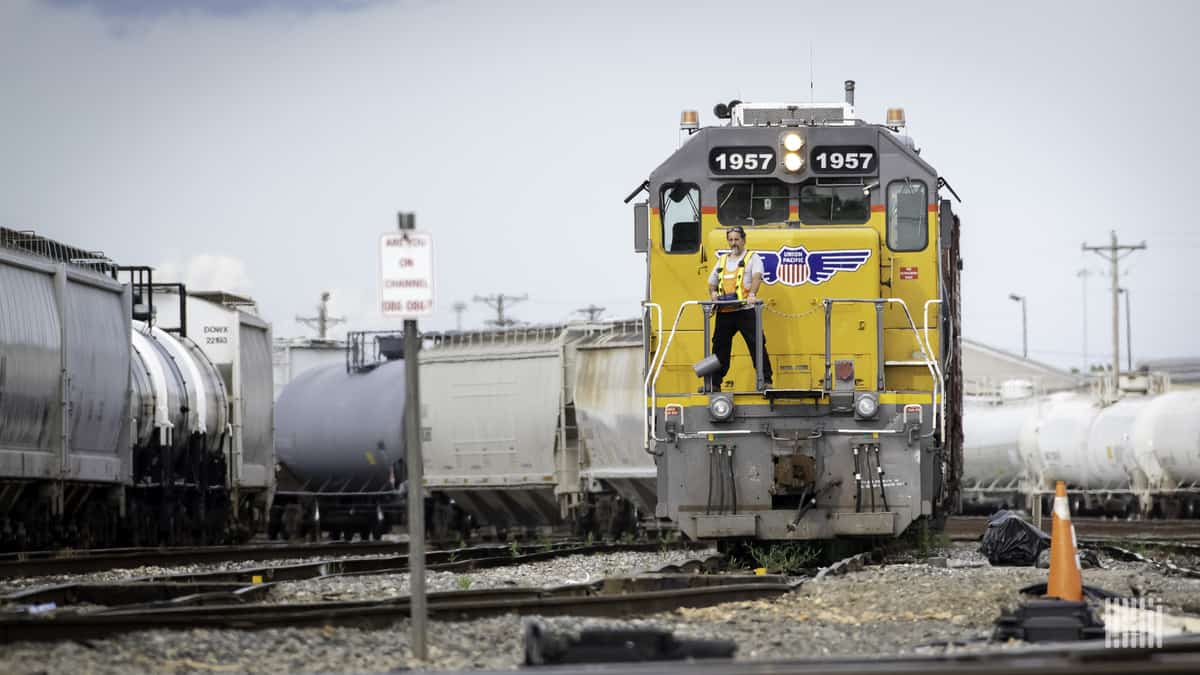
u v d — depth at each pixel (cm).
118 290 10231
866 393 6712
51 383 8969
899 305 6906
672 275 6950
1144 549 8806
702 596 5084
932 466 6744
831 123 7025
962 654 3494
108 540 10188
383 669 3666
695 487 6762
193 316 12488
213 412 11619
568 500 13312
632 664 3338
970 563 7200
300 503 14575
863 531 6669
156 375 10744
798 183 6956
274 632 4016
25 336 8625
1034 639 3994
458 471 14138
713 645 3569
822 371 6844
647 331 6931
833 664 3228
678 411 6800
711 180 6975
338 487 14612
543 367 13462
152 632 3922
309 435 14612
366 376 14750
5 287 8506
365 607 4500
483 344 14288
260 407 13012
